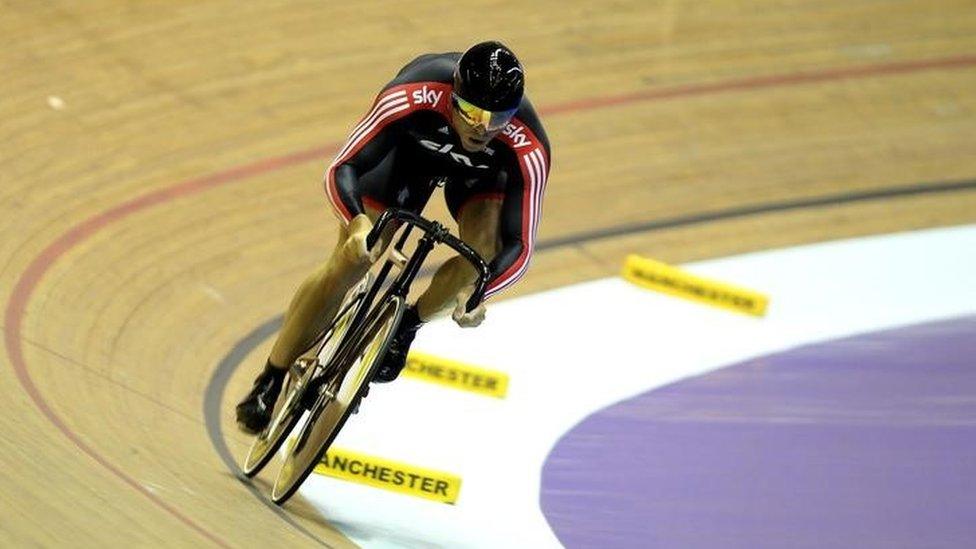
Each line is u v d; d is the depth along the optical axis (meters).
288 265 20.94
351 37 27.05
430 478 16.17
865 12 31.98
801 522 17.03
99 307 18.27
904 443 19.11
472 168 13.80
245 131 23.81
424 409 18.34
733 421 19.20
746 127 27.36
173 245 20.44
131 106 23.50
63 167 21.33
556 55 28.16
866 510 17.48
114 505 12.34
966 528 17.38
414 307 13.76
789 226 24.77
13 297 17.55
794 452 18.59
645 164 25.69
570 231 23.56
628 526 16.42
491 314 21.03
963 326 22.47
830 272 23.58
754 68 29.27
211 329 18.91
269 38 26.45
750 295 22.12
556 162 25.17
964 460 18.86
